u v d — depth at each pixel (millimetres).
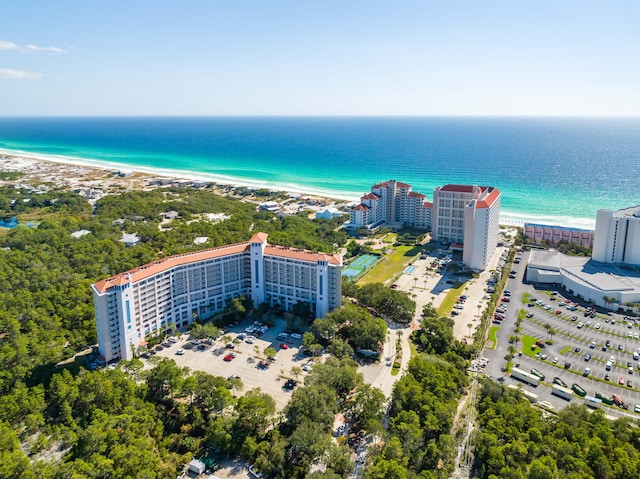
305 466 166000
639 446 166375
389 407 198000
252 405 179500
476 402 197375
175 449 177750
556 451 160750
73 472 153625
